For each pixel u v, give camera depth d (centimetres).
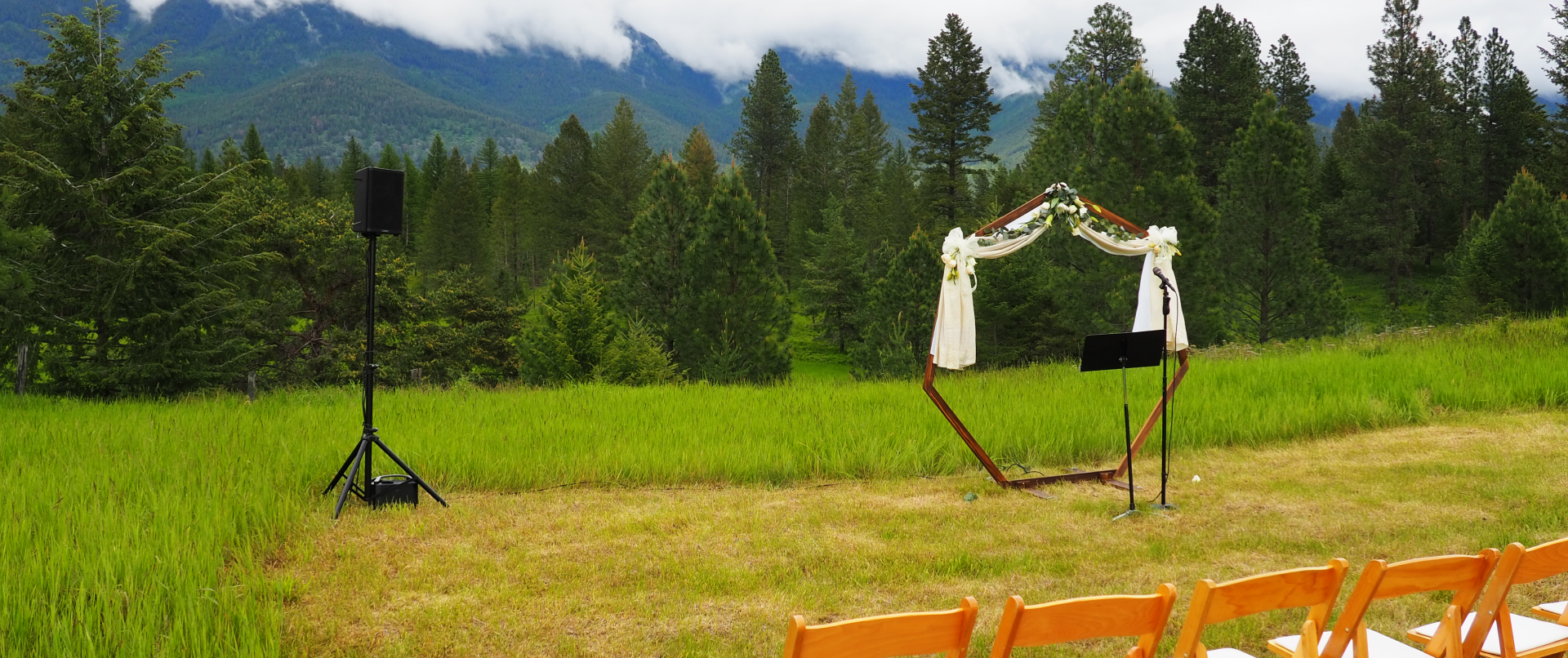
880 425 998
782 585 545
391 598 505
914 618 232
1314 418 1058
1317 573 283
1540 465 856
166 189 1744
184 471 722
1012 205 4719
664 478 826
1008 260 3772
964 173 6325
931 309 2978
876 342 3080
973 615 238
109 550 486
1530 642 339
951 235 798
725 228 2741
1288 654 332
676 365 2659
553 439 917
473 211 7900
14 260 1501
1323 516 709
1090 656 437
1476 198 5859
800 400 1191
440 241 7681
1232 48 5672
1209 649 448
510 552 595
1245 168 2781
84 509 572
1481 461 884
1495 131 6109
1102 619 258
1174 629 470
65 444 851
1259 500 766
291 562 563
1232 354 1789
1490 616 314
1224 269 2833
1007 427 984
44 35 1692
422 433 922
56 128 1670
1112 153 2567
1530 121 5884
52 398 1366
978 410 1075
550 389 1442
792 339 5456
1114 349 730
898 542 638
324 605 489
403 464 701
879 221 5903
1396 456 923
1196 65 5738
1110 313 2608
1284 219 2752
